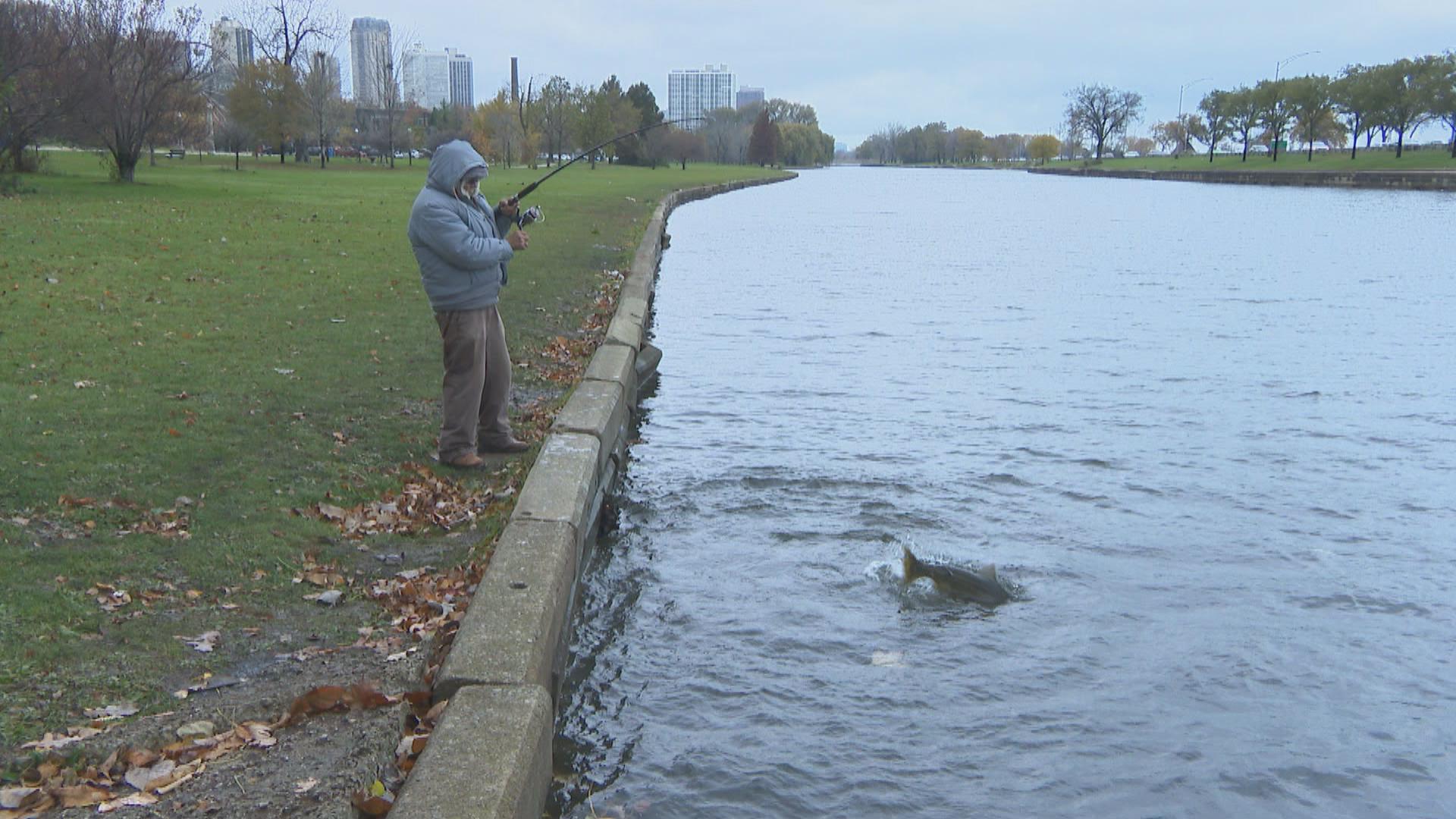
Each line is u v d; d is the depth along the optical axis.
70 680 4.08
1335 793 4.64
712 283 22.12
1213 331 16.42
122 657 4.32
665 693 5.26
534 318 13.11
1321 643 5.98
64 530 5.46
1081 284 22.34
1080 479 8.82
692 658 5.63
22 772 3.48
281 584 5.22
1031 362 13.79
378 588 5.33
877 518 7.80
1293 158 108.81
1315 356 14.35
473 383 7.20
